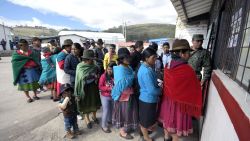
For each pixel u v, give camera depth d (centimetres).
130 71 359
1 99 619
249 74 143
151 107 313
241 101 120
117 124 369
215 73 262
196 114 269
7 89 748
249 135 87
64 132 393
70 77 440
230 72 211
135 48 480
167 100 295
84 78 380
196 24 912
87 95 396
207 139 229
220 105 182
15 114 489
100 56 678
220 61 293
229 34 250
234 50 204
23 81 565
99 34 3628
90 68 396
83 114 412
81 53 453
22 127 416
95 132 396
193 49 348
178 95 271
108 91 381
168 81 281
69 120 364
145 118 319
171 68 276
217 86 211
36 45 605
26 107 539
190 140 347
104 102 387
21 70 559
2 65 1554
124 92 350
